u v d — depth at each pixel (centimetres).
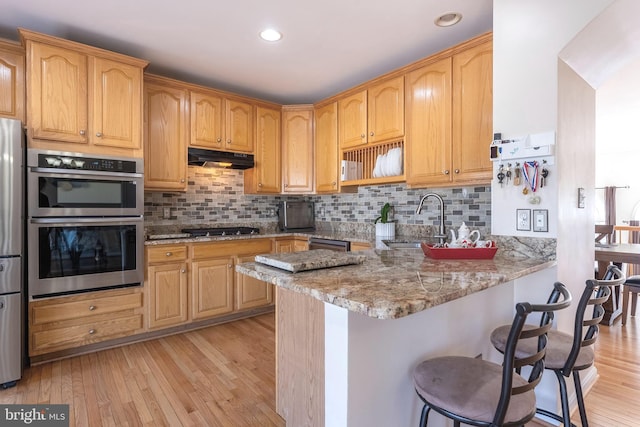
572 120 198
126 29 244
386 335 131
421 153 274
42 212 235
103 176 258
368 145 322
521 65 191
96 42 262
